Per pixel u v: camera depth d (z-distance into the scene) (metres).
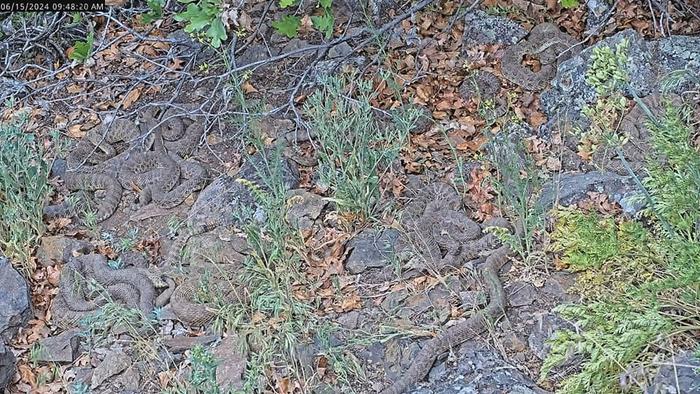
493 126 7.36
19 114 8.35
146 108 8.15
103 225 7.14
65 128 8.33
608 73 5.32
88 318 5.71
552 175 6.67
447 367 5.21
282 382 5.24
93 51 8.67
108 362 5.65
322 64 8.02
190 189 7.23
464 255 5.99
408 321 5.56
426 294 5.72
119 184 7.42
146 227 7.02
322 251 6.29
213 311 5.70
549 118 7.32
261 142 6.80
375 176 6.43
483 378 4.99
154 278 6.28
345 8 8.73
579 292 5.38
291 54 7.59
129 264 6.55
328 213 6.56
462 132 7.32
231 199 6.80
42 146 7.79
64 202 7.23
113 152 7.89
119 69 8.91
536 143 7.05
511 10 8.40
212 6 6.50
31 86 8.88
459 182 6.71
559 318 5.28
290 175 6.95
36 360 5.71
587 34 7.95
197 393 5.14
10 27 9.51
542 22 8.27
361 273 6.08
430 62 8.08
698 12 7.83
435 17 8.53
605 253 5.06
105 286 6.27
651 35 7.87
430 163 7.00
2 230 6.71
